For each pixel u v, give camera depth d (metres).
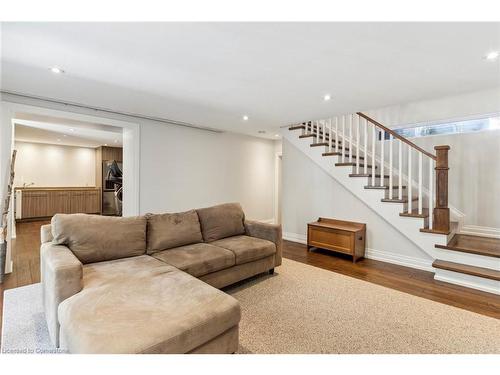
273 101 3.38
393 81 2.68
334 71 2.43
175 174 4.69
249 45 1.96
